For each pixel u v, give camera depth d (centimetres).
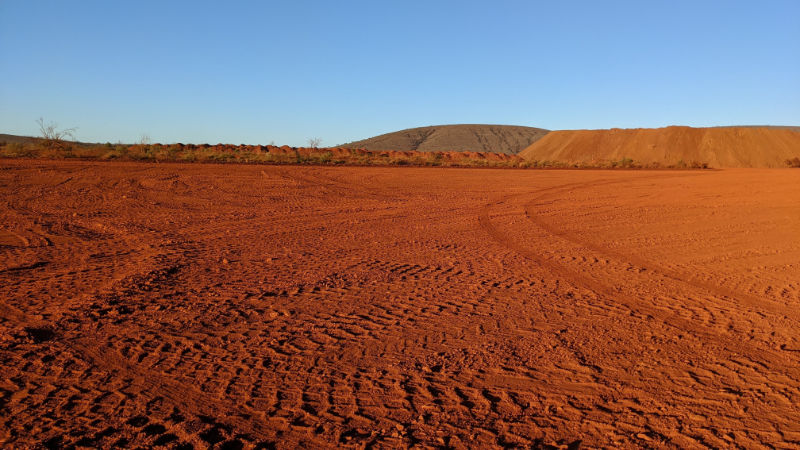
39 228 1247
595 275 894
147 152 3909
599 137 11600
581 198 2259
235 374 489
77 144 3978
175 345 553
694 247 1160
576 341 587
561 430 404
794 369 518
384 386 472
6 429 385
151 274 820
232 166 3250
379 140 16588
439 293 767
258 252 1036
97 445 368
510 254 1061
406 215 1648
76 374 480
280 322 630
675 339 595
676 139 10719
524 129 18700
